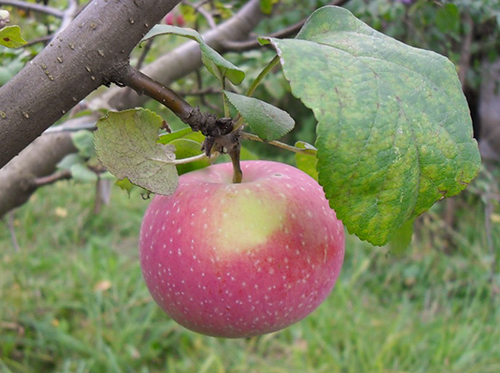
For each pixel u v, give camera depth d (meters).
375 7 0.66
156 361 0.83
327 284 0.27
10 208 0.41
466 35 0.98
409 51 0.22
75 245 1.15
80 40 0.20
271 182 0.26
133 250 1.15
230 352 0.83
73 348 0.82
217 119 0.23
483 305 0.92
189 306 0.26
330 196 0.20
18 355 0.84
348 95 0.20
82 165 0.40
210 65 0.24
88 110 0.42
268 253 0.25
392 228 0.20
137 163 0.23
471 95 1.16
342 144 0.20
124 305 0.91
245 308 0.25
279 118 0.22
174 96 0.22
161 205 0.27
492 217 1.11
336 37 0.22
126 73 0.21
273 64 0.23
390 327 0.85
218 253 0.25
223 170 0.29
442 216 1.15
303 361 0.80
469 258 1.04
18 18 0.56
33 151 0.41
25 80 0.20
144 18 0.20
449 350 0.79
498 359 0.79
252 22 0.50
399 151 0.20
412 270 1.01
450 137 0.21
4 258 1.05
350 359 0.79
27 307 0.90
